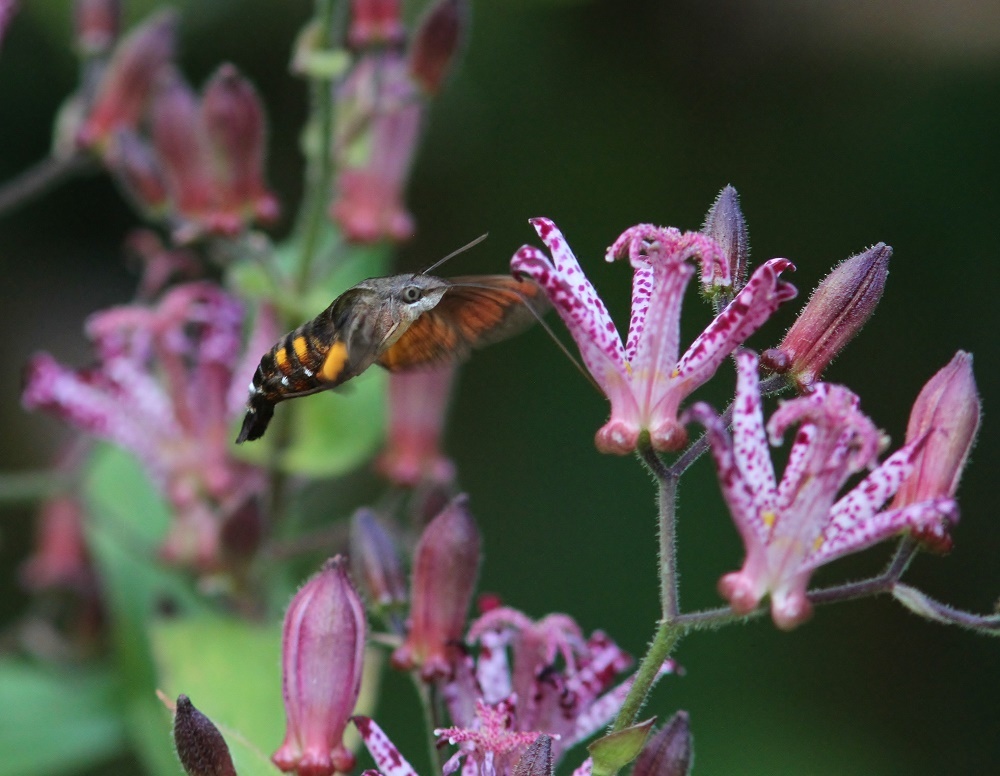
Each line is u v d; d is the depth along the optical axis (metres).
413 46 0.71
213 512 0.72
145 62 0.73
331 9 0.70
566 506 0.89
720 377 0.82
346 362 0.60
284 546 0.71
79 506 0.74
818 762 0.80
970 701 0.85
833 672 0.84
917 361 0.92
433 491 0.69
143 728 0.71
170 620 0.69
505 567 0.88
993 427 0.90
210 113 0.70
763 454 0.58
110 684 0.72
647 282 0.59
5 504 0.89
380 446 0.74
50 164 0.74
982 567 0.89
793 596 0.58
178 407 0.72
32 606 0.84
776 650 0.83
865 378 0.93
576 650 0.63
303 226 0.73
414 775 0.59
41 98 0.93
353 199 0.72
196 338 0.74
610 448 0.58
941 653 0.86
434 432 0.72
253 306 0.75
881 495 0.58
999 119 0.94
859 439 0.57
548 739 0.57
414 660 0.61
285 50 0.94
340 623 0.59
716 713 0.81
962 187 0.94
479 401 0.92
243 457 0.72
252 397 0.60
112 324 0.72
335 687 0.59
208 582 0.71
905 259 0.94
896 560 0.58
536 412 0.92
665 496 0.58
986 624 0.58
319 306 0.72
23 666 0.73
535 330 0.93
